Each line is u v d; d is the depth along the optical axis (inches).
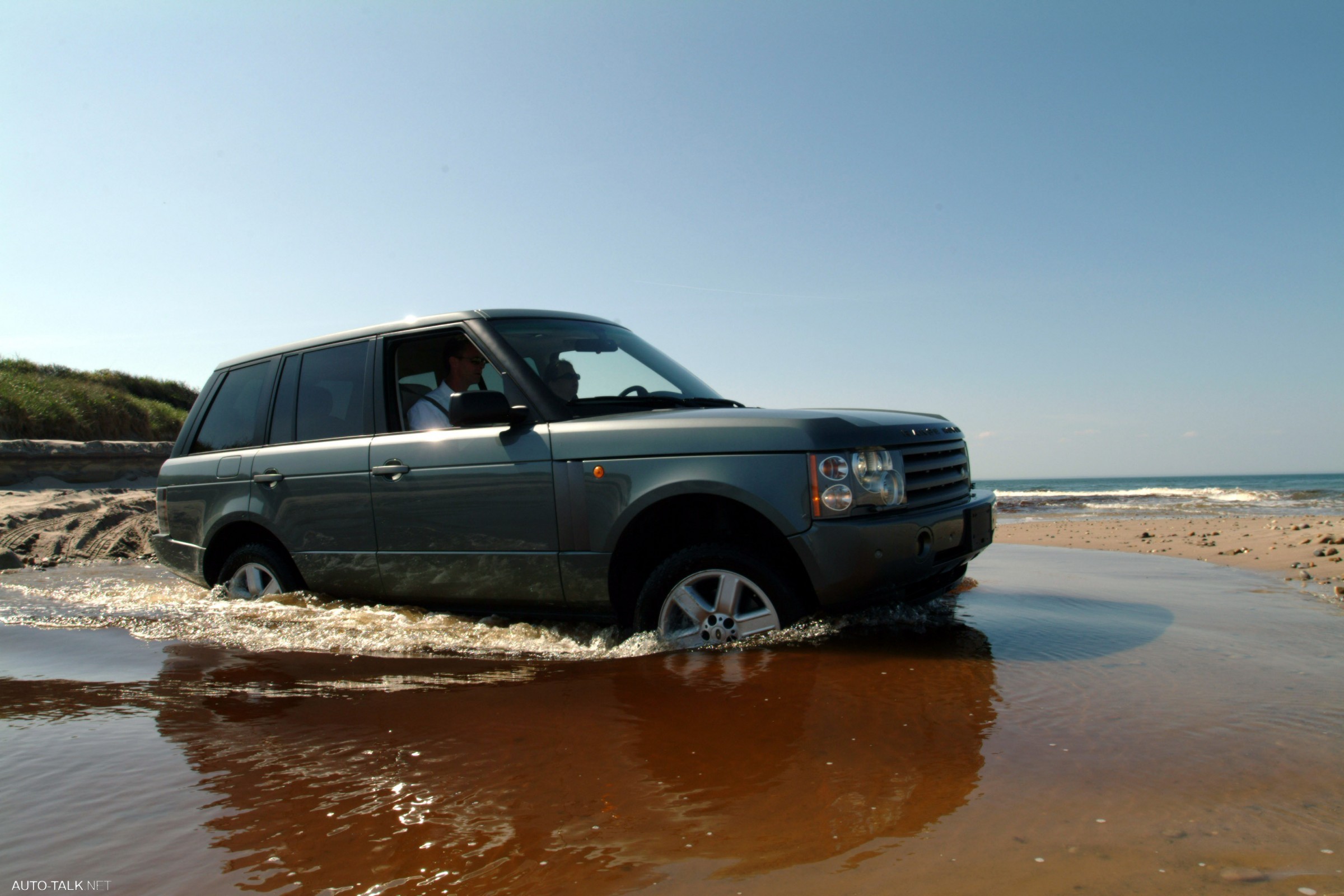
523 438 136.0
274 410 177.2
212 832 60.9
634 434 125.7
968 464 149.8
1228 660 105.9
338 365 169.0
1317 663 104.0
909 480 125.2
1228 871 49.7
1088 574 205.6
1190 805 59.8
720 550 120.1
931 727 78.9
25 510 365.7
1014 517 552.4
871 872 50.7
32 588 214.5
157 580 233.3
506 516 135.6
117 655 130.1
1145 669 100.7
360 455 155.3
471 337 150.0
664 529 132.3
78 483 565.9
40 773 74.4
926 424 136.0
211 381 199.0
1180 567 220.7
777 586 116.3
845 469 114.4
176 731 87.4
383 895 50.3
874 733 77.7
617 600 129.0
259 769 74.4
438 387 156.2
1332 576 193.6
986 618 137.5
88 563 285.0
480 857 55.1
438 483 143.8
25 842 59.9
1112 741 74.0
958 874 50.1
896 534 114.3
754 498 114.7
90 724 90.7
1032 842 54.2
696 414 126.4
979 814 58.9
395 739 82.3
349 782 70.2
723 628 119.6
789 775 67.7
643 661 112.6
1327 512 538.0
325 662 122.7
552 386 142.7
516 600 136.0
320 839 58.8
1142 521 441.7
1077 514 586.6
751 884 49.8
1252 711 83.0
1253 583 186.1
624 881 50.8
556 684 102.0
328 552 160.1
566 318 163.5
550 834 58.3
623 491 124.4
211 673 116.0
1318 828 55.7
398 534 149.1
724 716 84.7
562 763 73.0
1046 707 84.7
